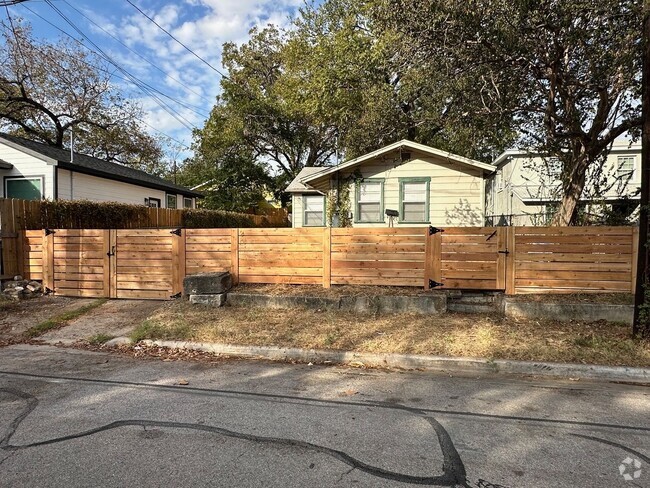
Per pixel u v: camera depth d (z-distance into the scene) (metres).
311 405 3.59
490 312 6.55
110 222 11.66
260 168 28.48
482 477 2.48
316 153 29.70
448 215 12.60
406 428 3.13
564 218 7.96
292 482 2.42
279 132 27.58
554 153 8.12
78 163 14.53
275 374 4.44
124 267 7.92
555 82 6.59
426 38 6.19
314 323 5.98
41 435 3.01
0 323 6.44
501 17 5.63
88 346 5.49
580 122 7.47
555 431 3.10
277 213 29.28
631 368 4.30
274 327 5.82
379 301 6.60
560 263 6.53
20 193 13.39
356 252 7.18
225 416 3.35
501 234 6.69
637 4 4.95
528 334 5.35
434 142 17.72
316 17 21.53
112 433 3.04
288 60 23.75
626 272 6.36
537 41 5.86
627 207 9.09
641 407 3.56
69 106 22.41
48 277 8.17
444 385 4.11
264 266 7.48
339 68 17.44
